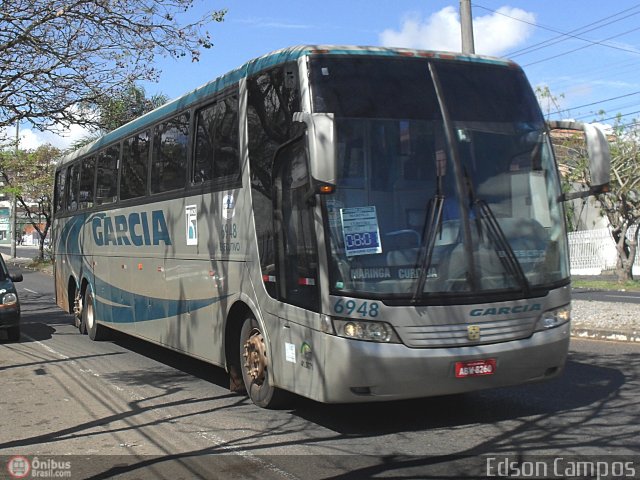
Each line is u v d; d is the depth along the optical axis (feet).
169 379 30.30
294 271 20.52
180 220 29.01
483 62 22.15
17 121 49.08
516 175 20.97
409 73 20.95
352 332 18.67
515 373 19.88
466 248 19.61
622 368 30.12
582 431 20.47
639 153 83.46
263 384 23.50
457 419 22.29
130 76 46.91
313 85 20.08
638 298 63.77
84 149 44.86
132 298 35.01
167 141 30.71
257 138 22.84
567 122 21.47
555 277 20.90
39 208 161.89
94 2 41.16
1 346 40.45
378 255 19.03
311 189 18.06
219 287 25.55
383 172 19.63
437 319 18.97
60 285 50.98
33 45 42.80
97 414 24.13
